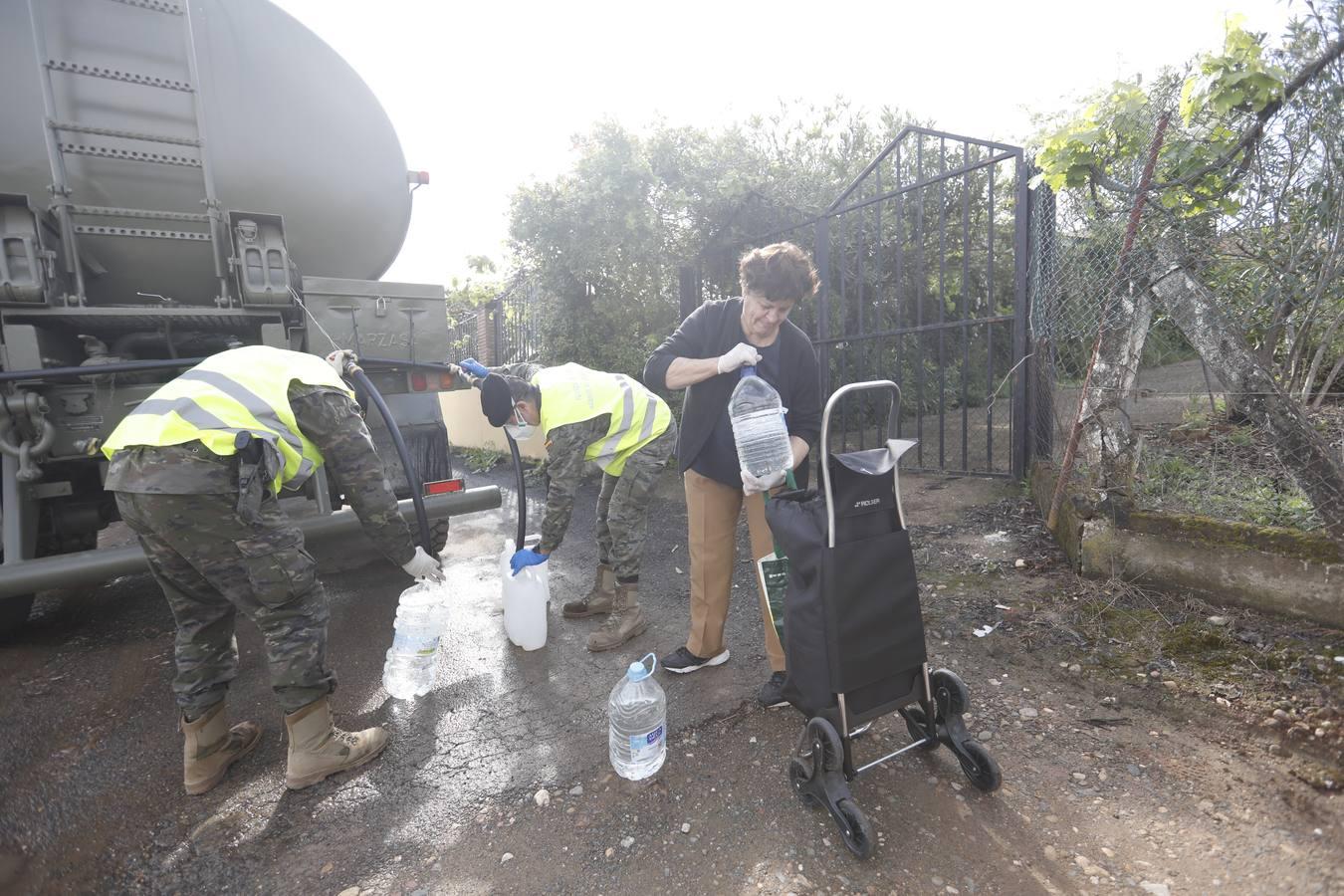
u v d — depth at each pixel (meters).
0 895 1.70
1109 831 1.74
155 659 3.01
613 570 3.05
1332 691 2.11
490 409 2.69
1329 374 2.81
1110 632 2.67
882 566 1.79
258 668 2.91
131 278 3.27
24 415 2.70
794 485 2.11
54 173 2.88
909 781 1.97
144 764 2.24
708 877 1.68
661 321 7.44
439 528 3.90
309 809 2.00
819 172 8.05
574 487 2.79
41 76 2.81
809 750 1.85
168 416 1.82
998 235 9.61
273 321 3.30
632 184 6.71
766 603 2.29
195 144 3.12
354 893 1.68
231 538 1.87
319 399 2.05
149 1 3.02
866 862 1.68
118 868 1.79
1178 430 4.14
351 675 2.81
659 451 2.92
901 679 1.88
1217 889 1.53
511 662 2.90
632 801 1.96
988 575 3.36
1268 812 1.75
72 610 3.60
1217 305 2.81
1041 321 4.46
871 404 8.30
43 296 2.75
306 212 3.65
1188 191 2.89
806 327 7.43
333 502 3.46
